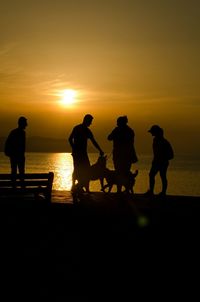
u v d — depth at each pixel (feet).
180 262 35.06
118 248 38.17
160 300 28.58
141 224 39.27
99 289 30.27
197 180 287.69
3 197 35.42
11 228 36.29
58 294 29.60
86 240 38.70
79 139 45.21
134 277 32.60
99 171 48.34
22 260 35.42
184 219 38.96
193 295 29.30
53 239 37.88
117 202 45.50
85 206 42.60
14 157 44.34
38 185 36.76
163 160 48.42
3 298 28.94
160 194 49.24
